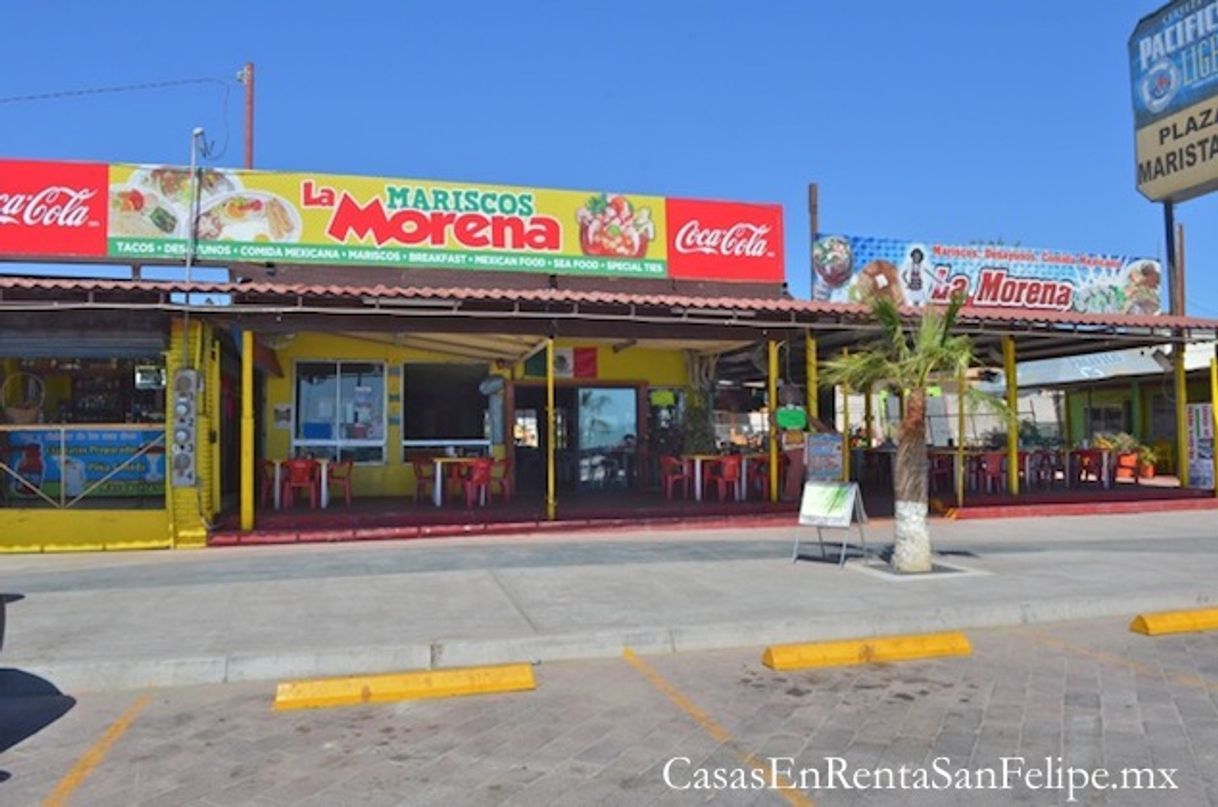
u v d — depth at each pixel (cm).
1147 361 2541
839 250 1756
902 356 1021
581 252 1630
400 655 691
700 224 1700
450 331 1293
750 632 766
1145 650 739
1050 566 1055
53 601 860
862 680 658
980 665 696
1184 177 1769
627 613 808
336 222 1521
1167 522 1495
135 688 648
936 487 1811
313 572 1009
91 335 1178
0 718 584
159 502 1431
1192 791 452
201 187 1477
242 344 1294
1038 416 3278
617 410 1864
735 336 1453
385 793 459
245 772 490
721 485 1622
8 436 1430
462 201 1578
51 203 1423
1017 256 1866
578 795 455
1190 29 1773
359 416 1675
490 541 1260
